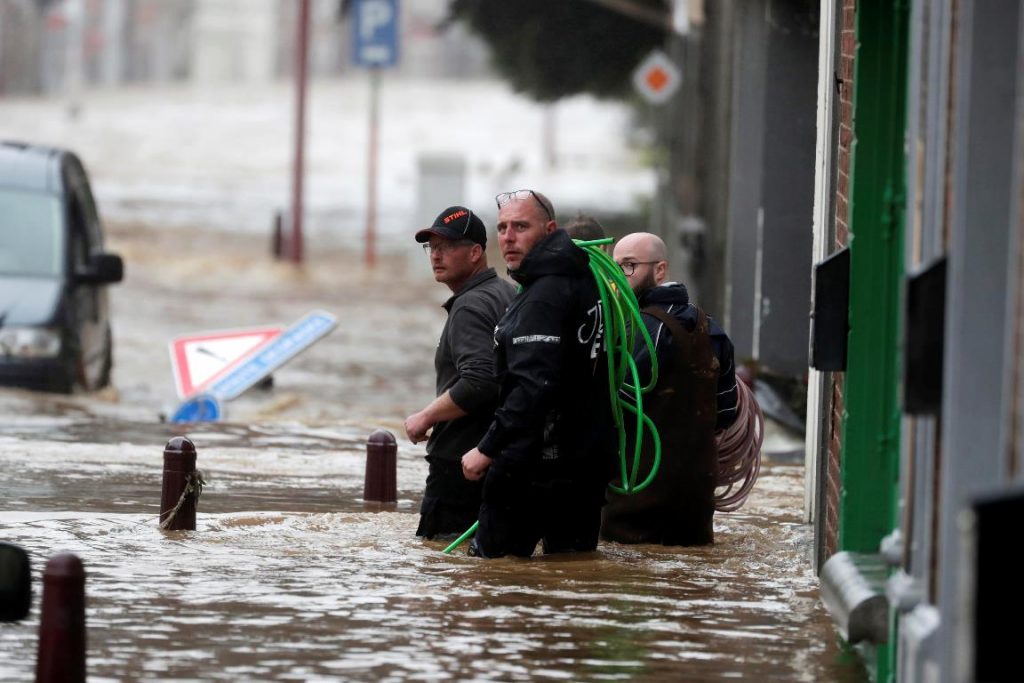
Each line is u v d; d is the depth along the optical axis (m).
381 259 131.00
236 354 55.00
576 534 29.95
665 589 28.05
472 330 29.92
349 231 154.50
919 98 19.81
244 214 168.00
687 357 31.25
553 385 28.08
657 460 30.98
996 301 17.08
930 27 19.31
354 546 30.92
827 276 25.44
